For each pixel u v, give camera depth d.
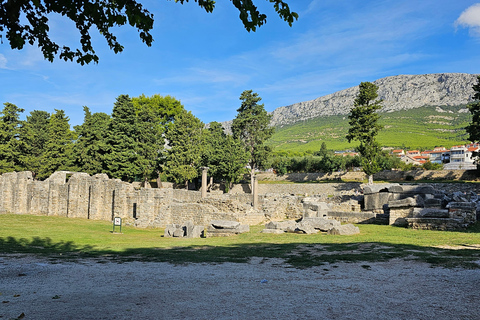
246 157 74.88
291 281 10.55
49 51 9.28
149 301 8.52
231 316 7.30
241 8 7.61
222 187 80.88
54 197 47.97
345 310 7.63
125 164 61.78
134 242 22.73
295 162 107.25
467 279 10.15
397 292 9.05
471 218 23.50
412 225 23.88
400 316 7.21
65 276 11.75
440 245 16.66
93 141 70.31
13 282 10.89
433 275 10.80
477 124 58.00
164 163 69.12
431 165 99.94
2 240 22.34
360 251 15.76
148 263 14.27
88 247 19.95
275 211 34.66
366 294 8.91
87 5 8.59
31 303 8.47
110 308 7.96
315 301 8.35
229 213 32.09
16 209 50.44
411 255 14.22
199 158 69.25
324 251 16.23
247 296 8.88
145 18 8.84
